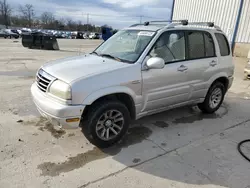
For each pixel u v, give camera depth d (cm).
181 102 406
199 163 297
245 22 1348
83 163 285
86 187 243
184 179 263
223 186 254
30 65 967
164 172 275
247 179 268
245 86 744
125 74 314
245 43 1367
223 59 458
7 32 4072
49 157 293
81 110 281
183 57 389
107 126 316
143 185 250
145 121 424
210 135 380
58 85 286
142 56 337
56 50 1794
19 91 564
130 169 278
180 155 314
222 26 1469
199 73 411
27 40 1836
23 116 412
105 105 303
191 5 1656
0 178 249
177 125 413
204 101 453
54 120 285
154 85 347
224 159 309
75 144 328
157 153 316
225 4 1434
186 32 395
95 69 307
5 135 340
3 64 966
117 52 375
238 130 404
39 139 335
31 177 254
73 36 5597
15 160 282
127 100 336
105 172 270
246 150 335
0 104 467
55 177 256
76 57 388
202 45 420
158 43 356
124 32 417
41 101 298
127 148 326
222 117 464
